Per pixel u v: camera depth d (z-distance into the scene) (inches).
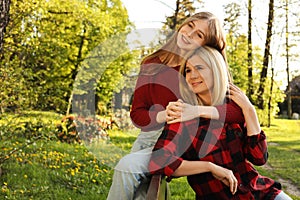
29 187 205.2
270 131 707.4
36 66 327.0
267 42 834.8
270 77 836.0
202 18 81.9
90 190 210.1
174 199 199.3
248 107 85.6
